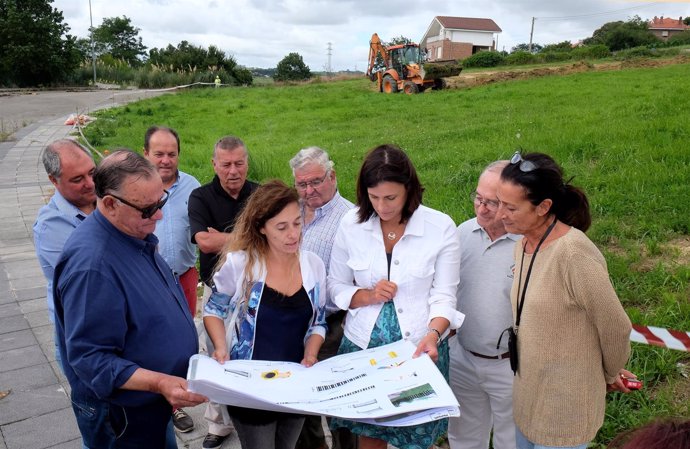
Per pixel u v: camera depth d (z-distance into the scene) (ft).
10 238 25.20
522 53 141.59
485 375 9.20
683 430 3.57
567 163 26.86
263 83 148.05
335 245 9.05
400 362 7.72
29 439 11.18
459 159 30.66
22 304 17.99
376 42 89.61
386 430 8.13
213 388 6.58
